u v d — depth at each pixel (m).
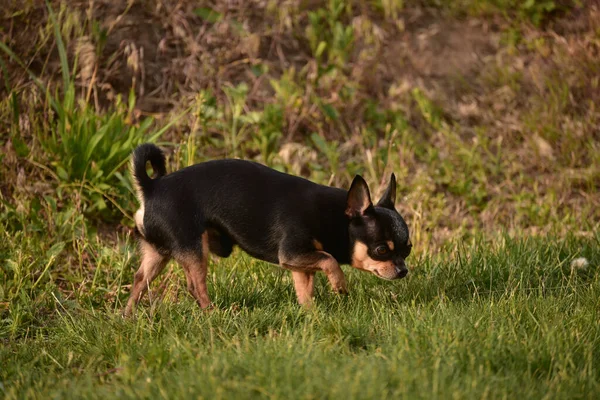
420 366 6.63
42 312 9.48
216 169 8.91
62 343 8.19
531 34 15.72
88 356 7.61
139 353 7.33
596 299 8.81
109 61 13.37
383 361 6.90
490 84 14.99
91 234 11.05
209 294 9.28
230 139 13.24
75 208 11.13
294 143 13.35
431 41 15.46
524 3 16.02
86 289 10.05
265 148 12.99
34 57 13.06
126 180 11.30
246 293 9.32
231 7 14.92
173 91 13.74
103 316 8.73
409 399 5.93
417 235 11.68
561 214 12.80
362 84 14.61
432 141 14.08
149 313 8.70
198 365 6.59
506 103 14.72
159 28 14.19
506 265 10.02
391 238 8.66
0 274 9.84
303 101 13.85
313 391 6.02
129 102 12.70
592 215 12.70
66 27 13.25
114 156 11.50
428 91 14.75
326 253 8.70
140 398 6.12
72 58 13.23
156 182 8.91
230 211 8.77
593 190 13.21
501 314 8.10
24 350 7.98
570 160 13.76
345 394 5.91
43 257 10.36
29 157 11.79
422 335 7.26
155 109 13.41
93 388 6.48
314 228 8.67
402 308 8.41
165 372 6.66
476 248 10.80
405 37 15.41
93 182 11.43
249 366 6.60
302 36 15.01
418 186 12.88
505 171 13.62
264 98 14.02
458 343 7.04
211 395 6.00
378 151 13.57
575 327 7.83
